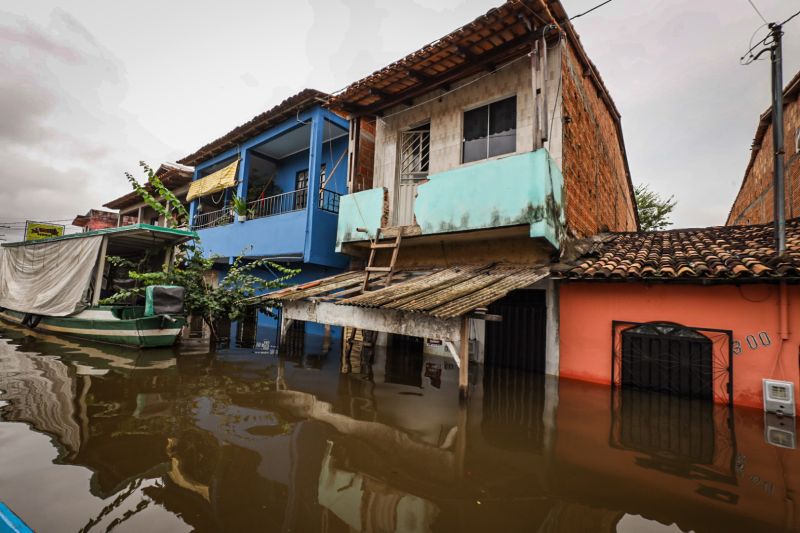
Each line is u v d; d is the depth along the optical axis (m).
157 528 2.46
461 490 3.08
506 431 4.35
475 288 6.24
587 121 9.50
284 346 8.59
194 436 3.93
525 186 6.88
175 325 8.63
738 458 3.74
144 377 6.09
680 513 2.80
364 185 11.36
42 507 2.62
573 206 8.19
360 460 3.55
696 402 5.53
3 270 12.73
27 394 5.05
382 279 8.65
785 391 5.02
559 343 7.07
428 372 7.23
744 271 5.17
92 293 9.50
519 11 6.68
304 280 12.37
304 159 14.23
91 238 9.65
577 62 8.63
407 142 9.90
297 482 3.13
